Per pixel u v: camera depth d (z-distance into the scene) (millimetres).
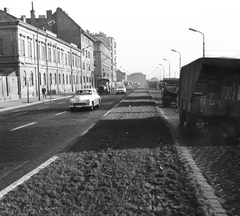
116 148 7281
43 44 48469
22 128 11891
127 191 4328
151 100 29547
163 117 14516
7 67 38469
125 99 32094
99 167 5582
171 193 4258
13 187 4738
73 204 3910
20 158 6918
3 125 13117
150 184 4676
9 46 38281
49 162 6184
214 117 8852
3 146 8312
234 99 8609
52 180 4902
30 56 42750
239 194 4434
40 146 8227
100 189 4426
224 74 8680
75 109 21031
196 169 5594
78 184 4672
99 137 8883
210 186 4730
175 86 21500
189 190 4359
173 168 5547
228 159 6508
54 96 45969
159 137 8734
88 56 83688
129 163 5844
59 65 57219
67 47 62875
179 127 11453
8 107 24812
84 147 7500
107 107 22281
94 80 93875
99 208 3766
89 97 20562
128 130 10180
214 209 3822
